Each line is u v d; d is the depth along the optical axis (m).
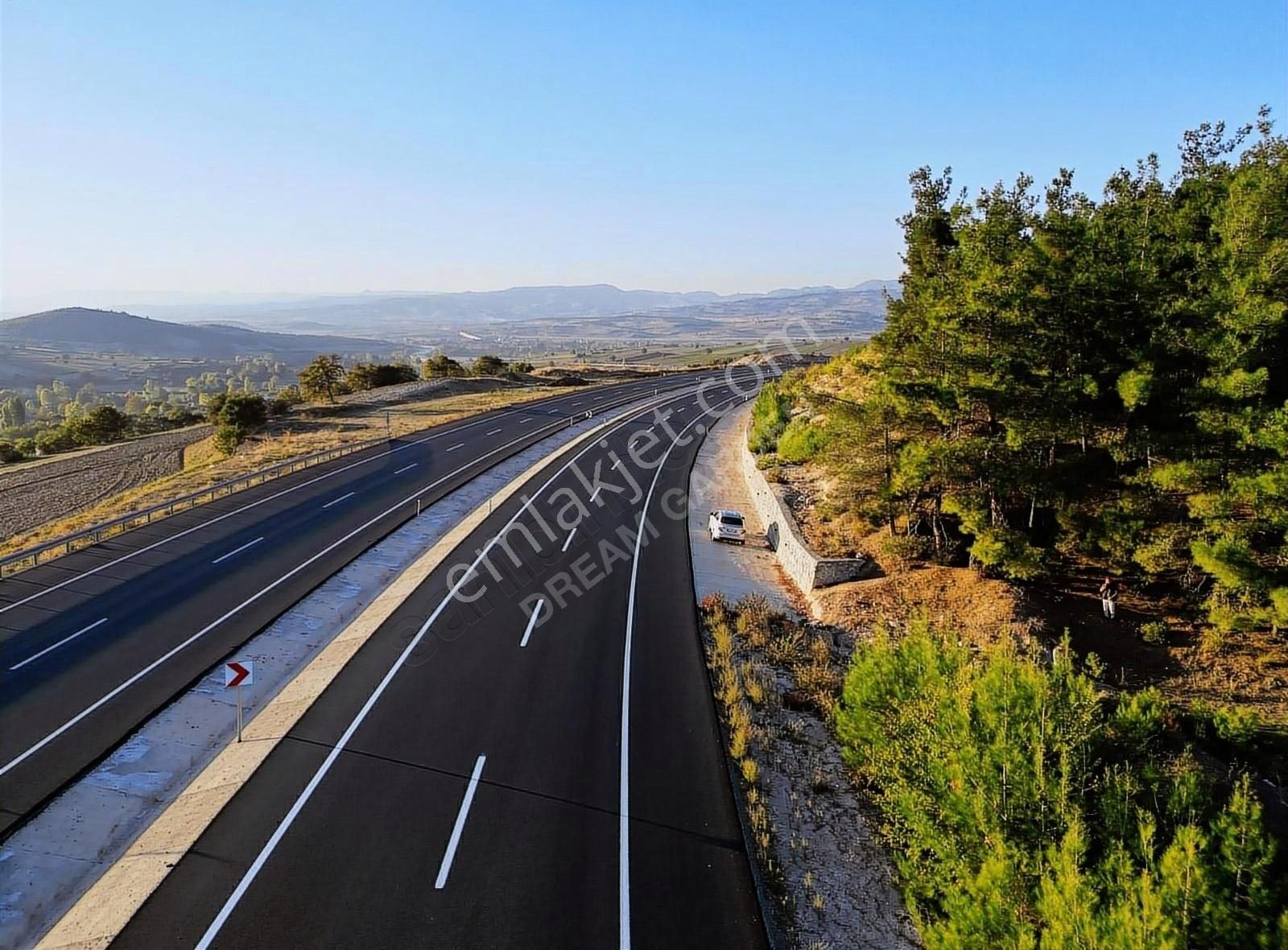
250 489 35.41
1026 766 10.86
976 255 24.36
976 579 23.34
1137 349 21.36
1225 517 19.28
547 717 15.98
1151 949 7.59
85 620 19.95
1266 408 18.66
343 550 26.55
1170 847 8.73
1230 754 15.12
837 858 12.62
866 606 23.16
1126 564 23.41
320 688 16.83
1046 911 8.75
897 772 12.93
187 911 10.11
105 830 11.94
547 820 12.48
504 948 9.73
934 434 24.95
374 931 9.89
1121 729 12.95
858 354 49.25
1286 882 8.52
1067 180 29.72
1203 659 19.50
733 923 10.48
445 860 11.34
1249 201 20.75
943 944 9.58
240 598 21.75
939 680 13.65
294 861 11.16
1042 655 19.17
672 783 13.78
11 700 15.66
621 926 10.26
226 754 14.15
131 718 15.09
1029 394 22.03
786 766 15.13
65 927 9.79
